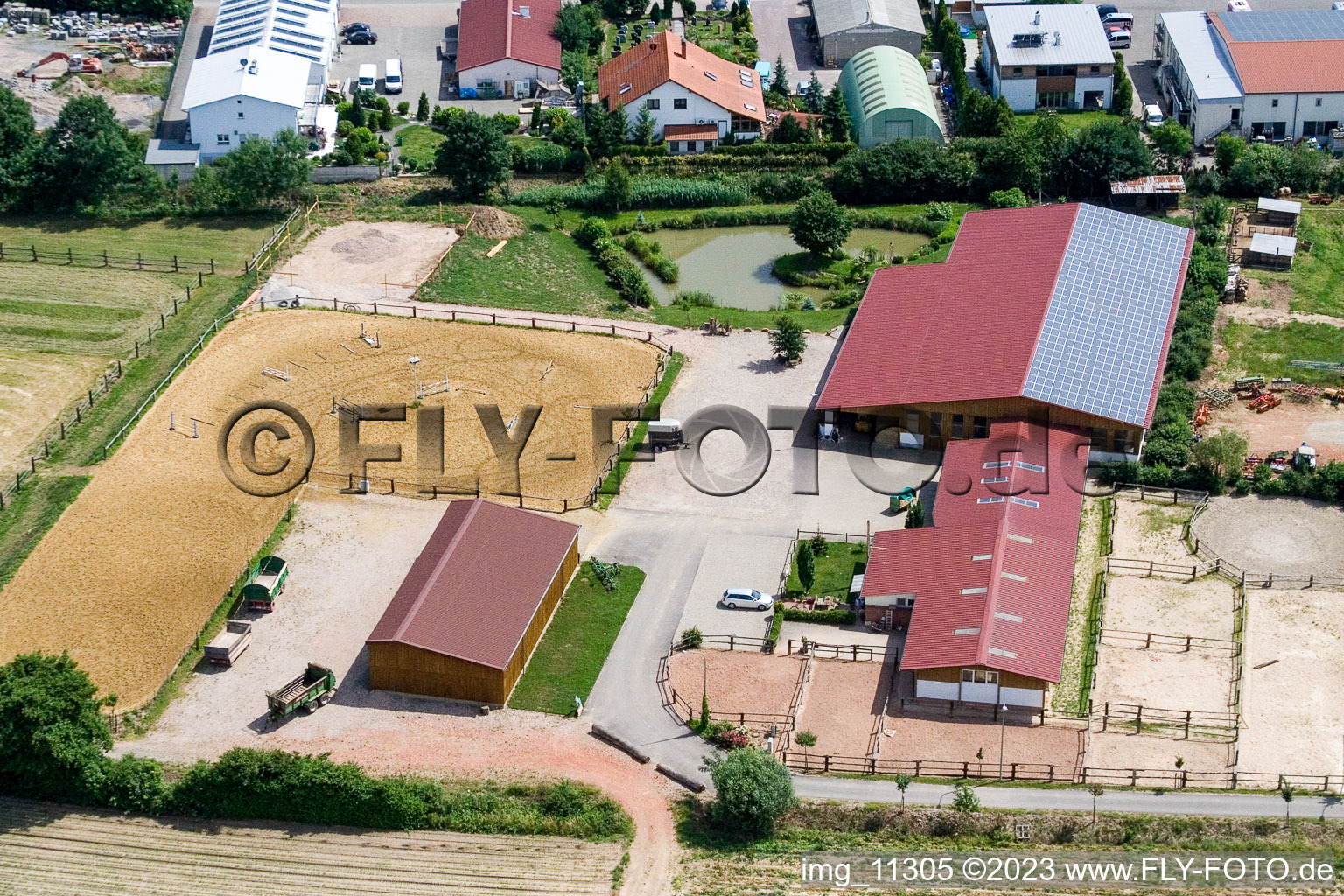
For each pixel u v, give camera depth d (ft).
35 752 415.23
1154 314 568.00
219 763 413.80
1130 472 526.57
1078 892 392.47
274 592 478.18
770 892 393.29
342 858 405.18
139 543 496.23
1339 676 451.94
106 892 396.57
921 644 449.89
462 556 471.21
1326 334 606.96
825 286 654.53
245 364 576.61
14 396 558.15
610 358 592.60
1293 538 503.61
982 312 571.28
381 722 442.91
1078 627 472.85
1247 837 405.18
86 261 638.53
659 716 444.96
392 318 606.96
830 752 431.43
